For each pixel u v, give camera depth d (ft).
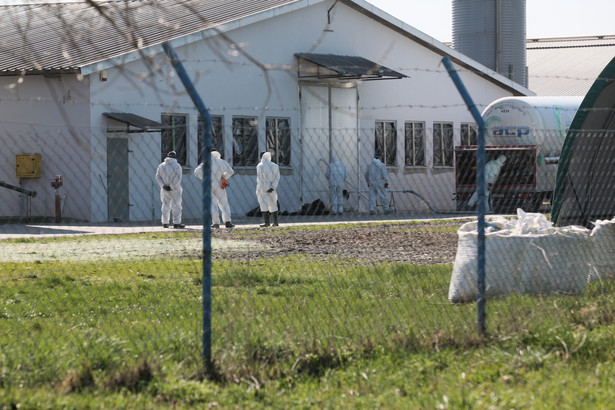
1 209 185.16
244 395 37.14
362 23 234.58
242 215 207.92
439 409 33.60
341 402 35.60
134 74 37.06
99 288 73.05
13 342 46.06
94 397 36.37
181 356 42.73
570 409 33.30
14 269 89.56
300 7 216.54
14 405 34.73
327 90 226.58
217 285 73.46
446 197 258.16
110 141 177.47
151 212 187.62
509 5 306.14
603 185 107.24
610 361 40.86
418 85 248.93
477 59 306.55
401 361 42.32
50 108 174.50
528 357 40.83
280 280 76.48
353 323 49.98
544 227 63.57
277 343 43.52
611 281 64.28
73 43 36.68
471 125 263.29
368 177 215.31
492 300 56.70
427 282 70.33
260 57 209.87
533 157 211.00
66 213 177.06
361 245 117.91
